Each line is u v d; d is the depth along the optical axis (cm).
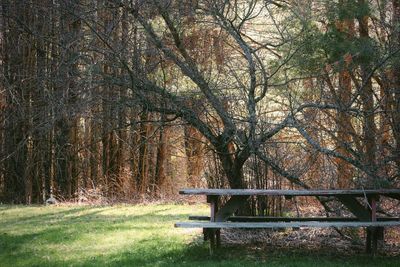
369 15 793
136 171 1638
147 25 845
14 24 1420
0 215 1238
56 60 970
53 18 1129
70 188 1644
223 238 846
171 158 1748
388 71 805
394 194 738
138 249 786
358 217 735
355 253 755
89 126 1627
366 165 773
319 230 870
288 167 901
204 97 893
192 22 873
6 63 1534
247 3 946
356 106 841
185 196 1523
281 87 900
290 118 824
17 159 1642
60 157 1584
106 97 915
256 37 1060
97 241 856
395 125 780
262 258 723
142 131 1511
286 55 877
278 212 879
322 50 822
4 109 1577
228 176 884
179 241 838
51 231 957
